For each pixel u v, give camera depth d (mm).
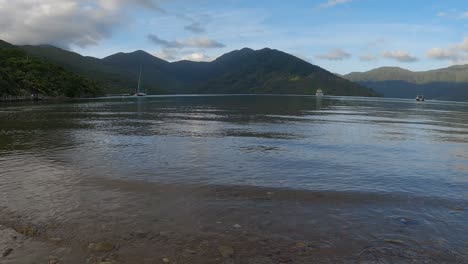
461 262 8273
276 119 50875
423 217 11023
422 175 16500
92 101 133750
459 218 10969
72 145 24047
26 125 38219
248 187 13891
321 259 8297
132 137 28594
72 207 11406
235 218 10695
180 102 133500
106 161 18516
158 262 8070
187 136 29594
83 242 8984
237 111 72062
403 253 8656
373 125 43969
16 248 8641
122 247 8758
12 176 15203
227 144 25172
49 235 9359
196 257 8312
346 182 14938
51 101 131250
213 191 13328
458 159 21078
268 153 21609
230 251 8609
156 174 15727
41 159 18953
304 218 10781
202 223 10273
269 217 10812
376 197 12922
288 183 14602
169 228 9891
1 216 10602
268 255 8445
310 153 21891
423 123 49750
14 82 151375
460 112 96750
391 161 19875
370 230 9969
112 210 11172
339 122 47500
